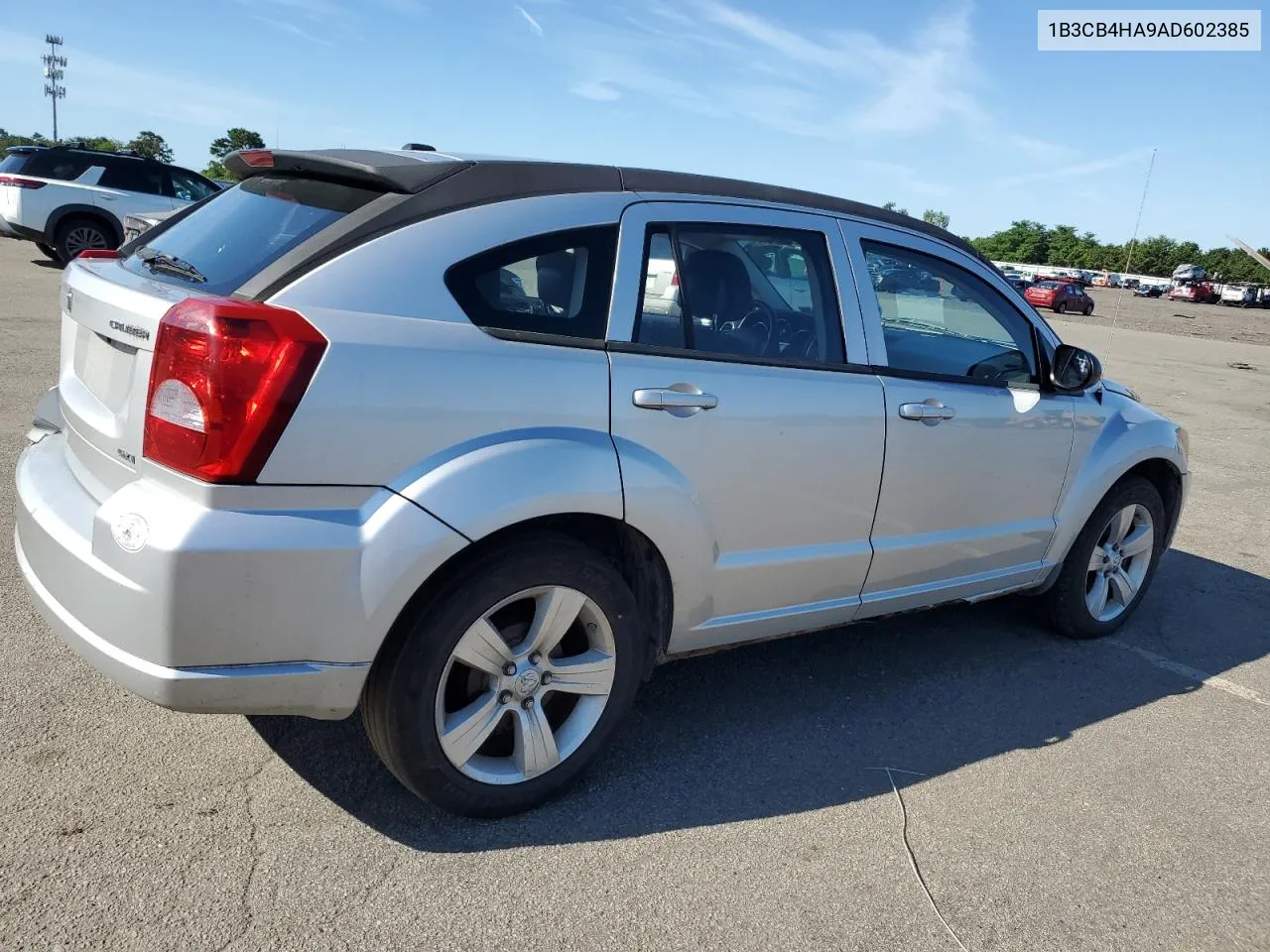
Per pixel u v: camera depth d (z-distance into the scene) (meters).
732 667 4.07
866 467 3.47
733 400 3.09
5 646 3.55
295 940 2.32
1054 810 3.21
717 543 3.16
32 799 2.73
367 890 2.52
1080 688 4.17
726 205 3.27
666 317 3.04
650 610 3.17
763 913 2.58
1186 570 6.00
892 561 3.68
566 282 2.86
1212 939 2.65
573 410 2.77
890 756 3.46
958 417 3.72
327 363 2.39
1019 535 4.14
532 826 2.86
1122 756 3.61
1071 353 4.09
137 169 15.46
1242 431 11.44
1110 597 4.86
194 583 2.29
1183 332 30.03
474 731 2.75
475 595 2.63
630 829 2.89
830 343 3.45
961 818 3.11
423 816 2.84
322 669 2.46
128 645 2.37
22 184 14.60
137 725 3.15
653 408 2.91
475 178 2.80
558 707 3.09
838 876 2.77
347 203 2.73
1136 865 2.95
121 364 2.62
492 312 2.70
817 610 3.55
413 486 2.50
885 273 3.66
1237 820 3.24
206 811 2.76
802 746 3.47
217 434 2.30
